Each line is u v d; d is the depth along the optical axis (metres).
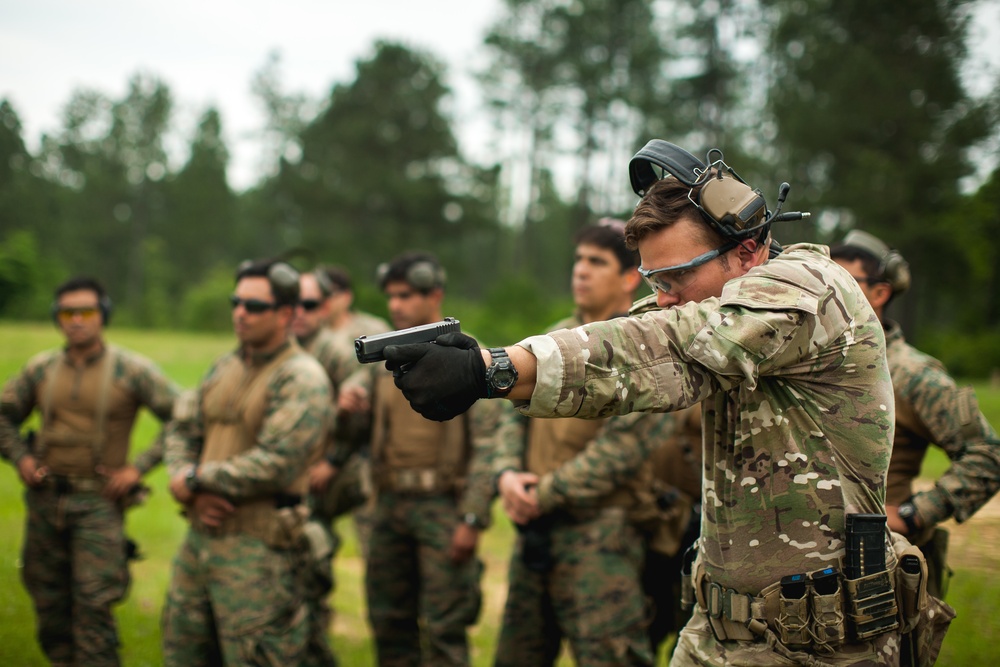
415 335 1.55
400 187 43.59
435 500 3.91
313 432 3.29
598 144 41.88
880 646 1.75
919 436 2.77
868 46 25.88
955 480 2.57
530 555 3.13
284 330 3.48
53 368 4.05
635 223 1.74
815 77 26.88
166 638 3.28
